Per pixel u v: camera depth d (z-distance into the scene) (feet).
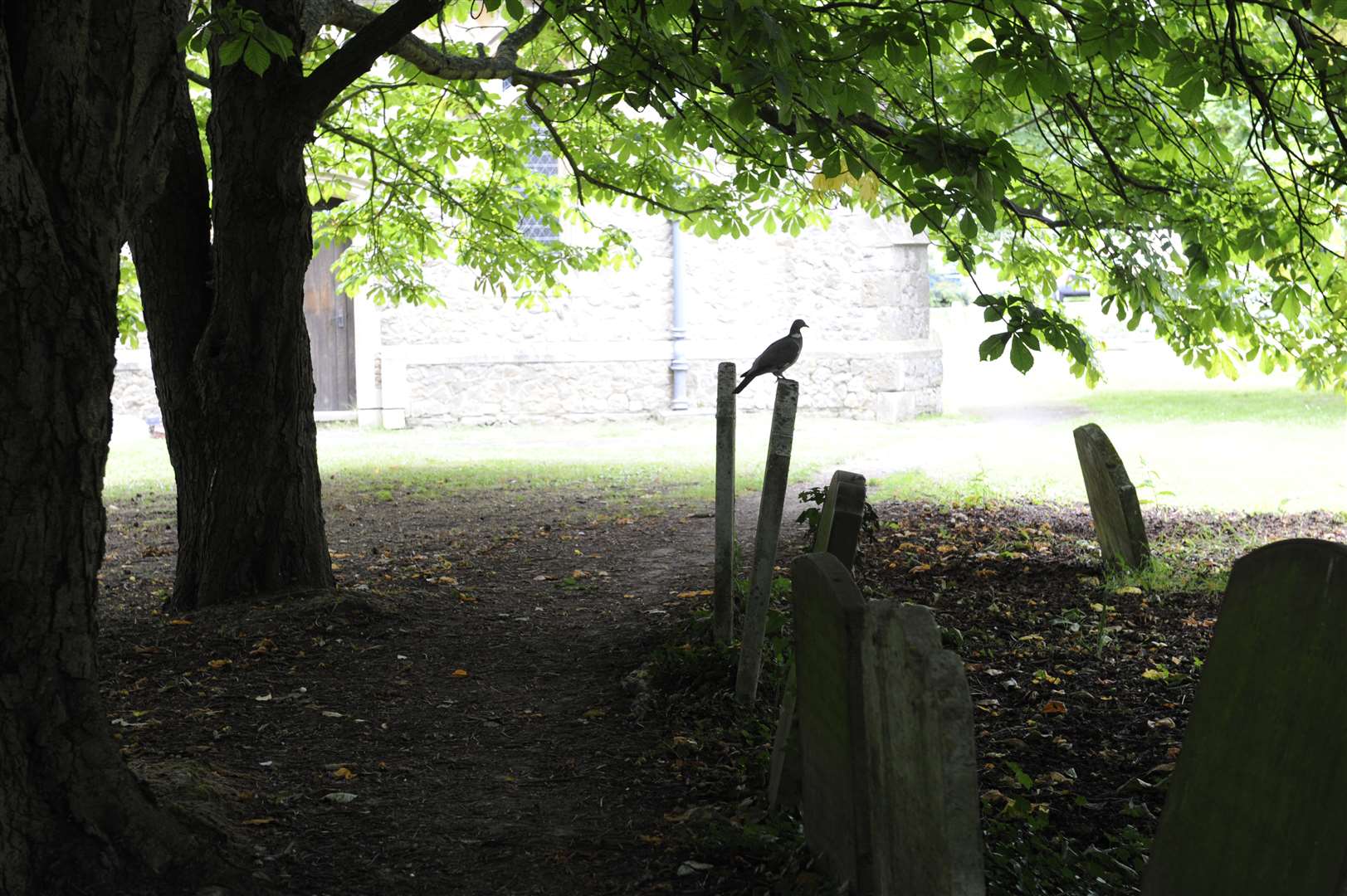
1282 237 20.54
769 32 14.08
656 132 32.48
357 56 20.89
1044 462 42.55
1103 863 11.78
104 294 10.84
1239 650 9.55
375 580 27.12
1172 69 17.42
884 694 9.96
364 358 62.23
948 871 8.91
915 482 38.63
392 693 18.30
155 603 24.85
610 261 41.45
